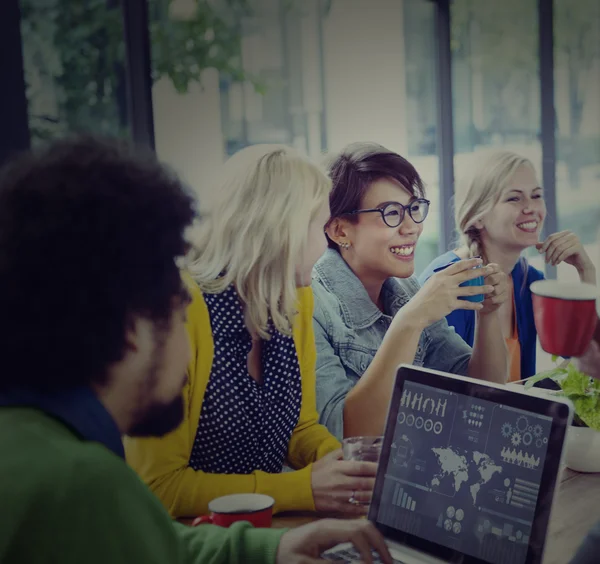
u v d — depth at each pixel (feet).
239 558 3.21
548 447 3.34
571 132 11.39
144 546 2.14
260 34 9.04
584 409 4.96
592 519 4.22
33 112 7.06
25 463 2.09
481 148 11.30
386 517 3.77
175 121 8.34
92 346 2.27
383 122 10.40
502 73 11.25
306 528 3.32
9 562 1.99
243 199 5.29
